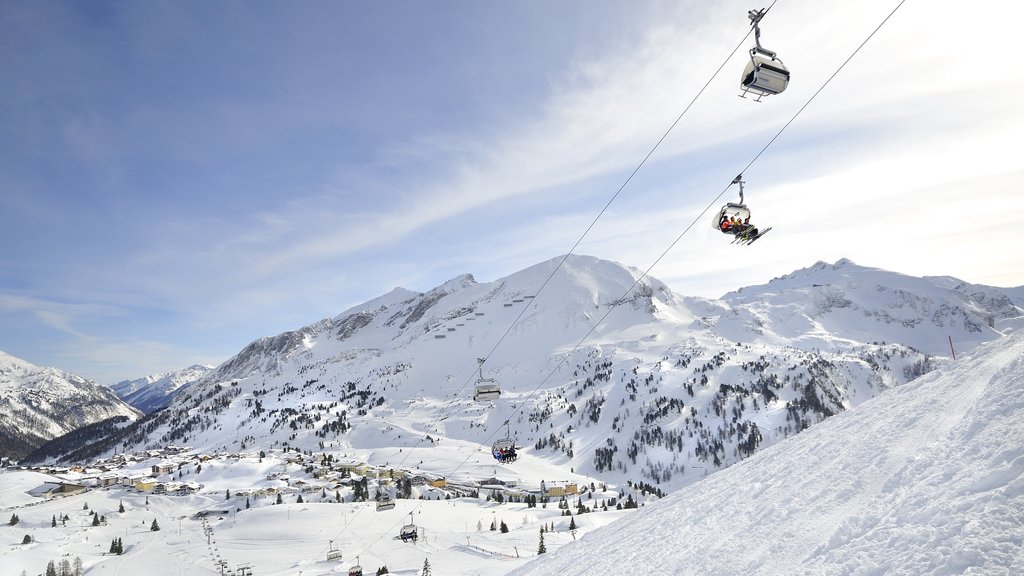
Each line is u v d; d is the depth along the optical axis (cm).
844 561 691
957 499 677
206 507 18575
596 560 1390
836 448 1209
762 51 1471
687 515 1364
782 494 1102
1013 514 571
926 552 599
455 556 10888
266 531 14350
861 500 870
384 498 17812
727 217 1831
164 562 12256
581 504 15625
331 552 11481
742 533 1005
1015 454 690
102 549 13862
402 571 10006
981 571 511
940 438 927
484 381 3819
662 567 1034
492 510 16275
